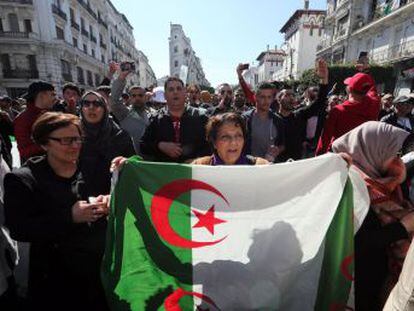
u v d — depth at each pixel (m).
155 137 2.97
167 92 2.85
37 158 1.72
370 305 1.53
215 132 1.85
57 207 1.60
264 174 1.62
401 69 19.48
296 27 42.56
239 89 5.76
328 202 1.54
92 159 2.32
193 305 1.51
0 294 1.93
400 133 1.50
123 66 3.69
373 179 1.51
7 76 25.48
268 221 1.60
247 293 1.54
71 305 1.67
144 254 1.55
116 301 1.46
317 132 4.29
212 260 1.57
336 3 31.19
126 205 1.58
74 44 31.55
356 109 3.02
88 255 1.67
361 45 26.00
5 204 1.55
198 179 1.64
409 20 19.17
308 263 1.54
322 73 3.54
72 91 4.64
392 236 1.41
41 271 1.64
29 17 25.11
